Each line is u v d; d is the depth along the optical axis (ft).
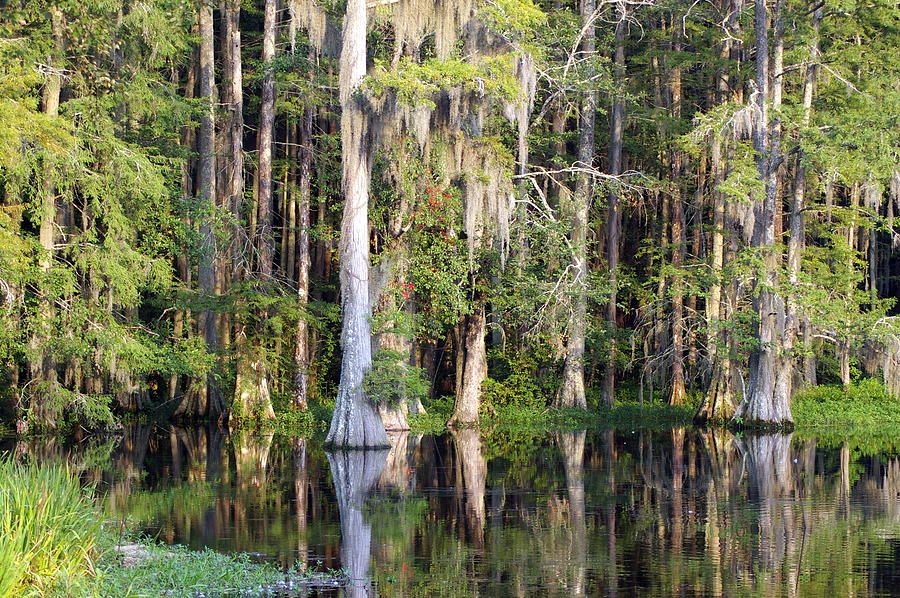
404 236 92.79
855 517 51.26
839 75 100.99
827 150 92.53
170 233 105.91
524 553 42.98
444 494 58.23
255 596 35.83
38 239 96.22
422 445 85.51
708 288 115.03
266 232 106.32
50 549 32.73
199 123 112.37
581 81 105.29
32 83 76.48
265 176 106.22
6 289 84.58
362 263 81.46
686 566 40.73
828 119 96.53
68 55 91.91
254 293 101.19
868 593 36.55
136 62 97.09
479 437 93.56
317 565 40.78
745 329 100.17
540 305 107.14
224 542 44.88
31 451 79.05
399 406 98.48
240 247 105.70
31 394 90.58
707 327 111.86
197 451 80.18
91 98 86.17
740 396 107.76
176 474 66.08
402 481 63.41
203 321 112.57
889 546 44.39
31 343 88.17
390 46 95.14
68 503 35.94
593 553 43.11
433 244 93.09
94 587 32.71
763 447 84.07
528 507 53.98
